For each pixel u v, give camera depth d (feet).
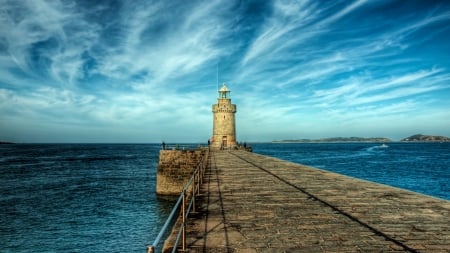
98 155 359.87
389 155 320.50
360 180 46.73
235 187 40.01
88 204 92.73
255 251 17.84
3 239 61.26
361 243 18.92
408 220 23.72
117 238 62.34
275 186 40.75
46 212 82.64
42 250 56.03
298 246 18.53
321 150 482.69
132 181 140.05
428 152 384.27
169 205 96.07
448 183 125.39
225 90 173.88
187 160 118.62
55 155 353.31
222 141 171.32
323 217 24.82
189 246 18.63
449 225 22.41
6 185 126.00
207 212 26.78
